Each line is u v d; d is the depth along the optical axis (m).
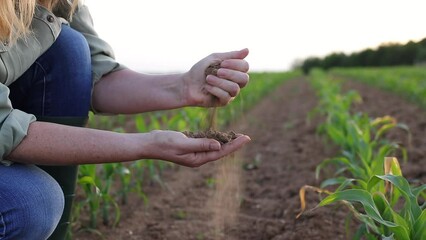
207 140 1.20
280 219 2.22
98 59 1.56
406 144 3.83
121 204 2.49
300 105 8.77
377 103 8.02
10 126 1.13
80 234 2.08
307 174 2.99
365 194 1.30
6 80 1.25
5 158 1.17
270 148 4.11
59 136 1.16
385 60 35.03
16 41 1.25
